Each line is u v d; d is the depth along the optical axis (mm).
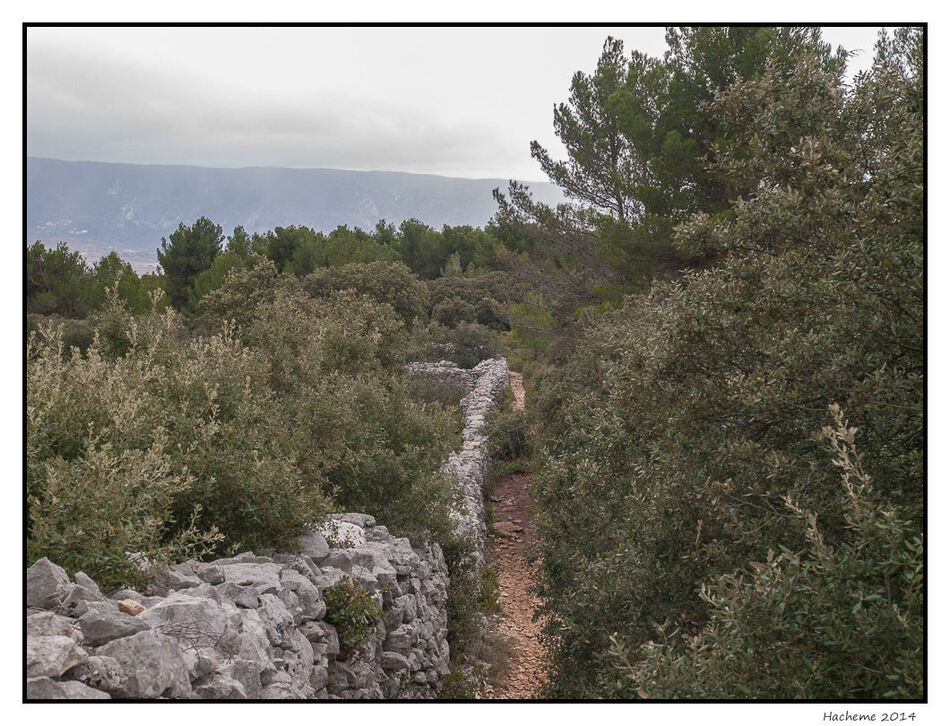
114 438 5531
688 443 5219
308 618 5094
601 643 6035
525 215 22484
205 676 3584
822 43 14156
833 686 3418
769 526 4551
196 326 19891
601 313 18188
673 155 16406
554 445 12266
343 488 8539
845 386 4445
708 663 3598
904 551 3459
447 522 9039
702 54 16781
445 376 24266
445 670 7395
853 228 4598
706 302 5074
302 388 9984
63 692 3045
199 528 5613
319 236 36062
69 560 4086
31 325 17484
